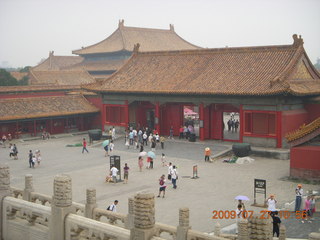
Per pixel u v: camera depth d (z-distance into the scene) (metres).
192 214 32.78
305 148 43.22
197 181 43.56
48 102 79.31
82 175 47.06
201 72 66.75
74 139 74.75
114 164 43.69
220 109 65.19
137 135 71.50
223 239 14.15
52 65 153.00
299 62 60.06
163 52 75.88
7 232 19.66
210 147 60.66
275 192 39.25
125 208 34.53
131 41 126.75
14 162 55.12
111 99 75.69
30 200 21.62
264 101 56.97
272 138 56.91
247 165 51.41
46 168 51.19
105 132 75.88
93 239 15.46
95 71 124.62
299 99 59.22
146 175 46.47
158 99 69.00
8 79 107.62
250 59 64.56
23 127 74.94
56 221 16.59
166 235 26.97
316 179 42.72
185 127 68.62
